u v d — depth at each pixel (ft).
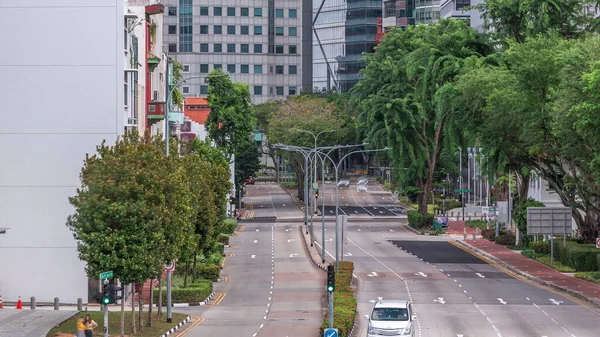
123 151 174.81
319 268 304.30
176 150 212.64
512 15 352.08
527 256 331.98
